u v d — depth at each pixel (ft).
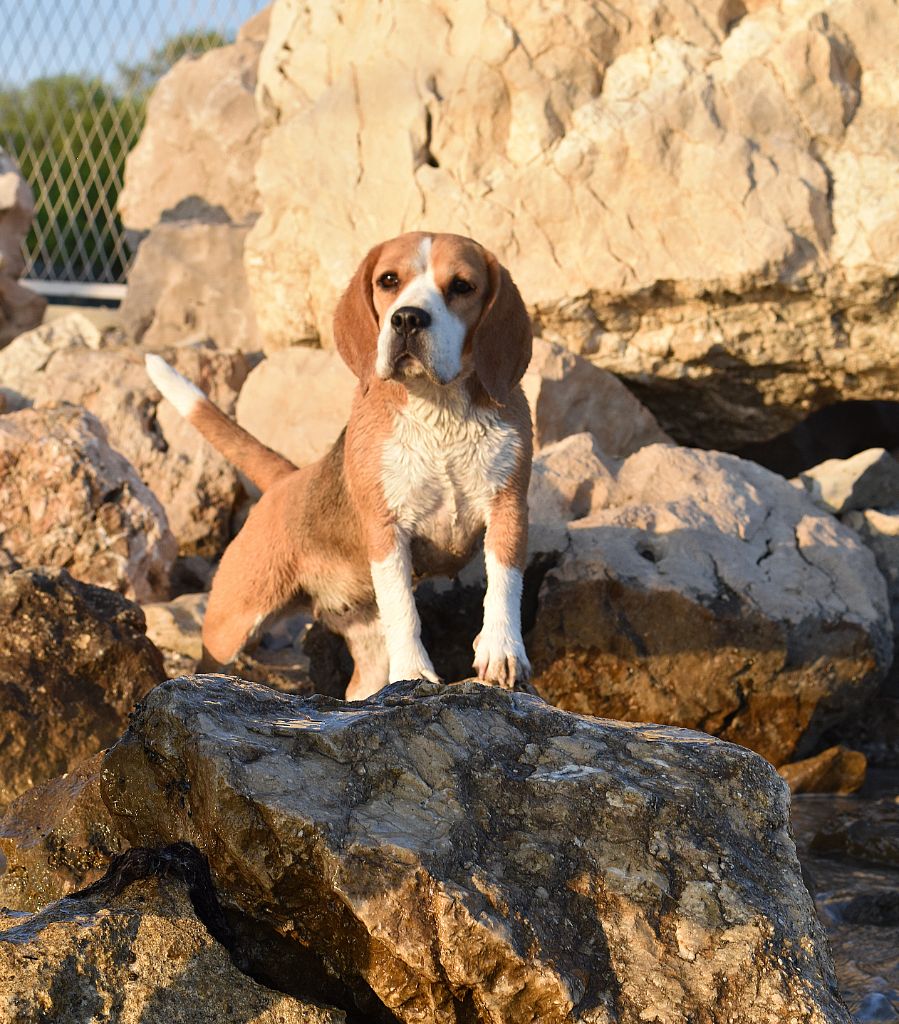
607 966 6.48
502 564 8.20
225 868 6.58
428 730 6.81
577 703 8.91
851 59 10.09
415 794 6.67
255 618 8.86
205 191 13.56
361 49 10.69
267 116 11.28
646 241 9.99
